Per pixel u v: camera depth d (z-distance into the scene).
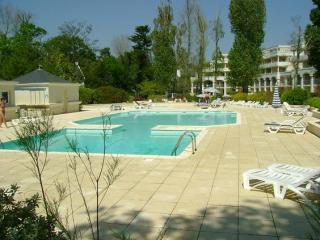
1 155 10.63
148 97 50.56
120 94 46.41
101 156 10.21
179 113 30.77
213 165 8.96
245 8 45.53
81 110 32.62
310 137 14.03
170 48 49.66
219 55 53.72
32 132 3.72
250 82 47.44
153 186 7.11
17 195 6.62
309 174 6.70
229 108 33.59
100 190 6.88
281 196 6.22
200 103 36.28
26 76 28.42
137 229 5.06
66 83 29.66
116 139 16.86
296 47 52.12
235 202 6.11
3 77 46.88
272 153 10.66
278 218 5.38
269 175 6.75
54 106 27.42
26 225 2.85
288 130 16.20
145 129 20.38
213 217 5.46
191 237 4.78
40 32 60.50
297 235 4.77
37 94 27.45
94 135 17.91
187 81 51.59
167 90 51.38
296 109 24.73
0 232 2.80
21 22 58.28
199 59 50.53
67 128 18.50
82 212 5.72
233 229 5.01
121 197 6.45
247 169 8.52
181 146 14.65
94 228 5.10
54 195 6.58
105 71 55.97
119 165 8.95
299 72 69.69
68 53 63.31
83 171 8.44
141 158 9.83
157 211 5.74
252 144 12.36
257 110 30.33
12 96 23.92
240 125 18.56
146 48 66.06
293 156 10.18
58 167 8.91
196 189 6.88
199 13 49.56
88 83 55.03
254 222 5.24
